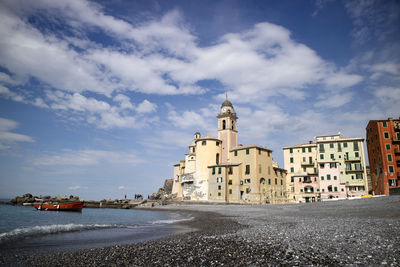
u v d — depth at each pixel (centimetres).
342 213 3366
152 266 1128
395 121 6819
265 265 1075
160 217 4478
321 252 1247
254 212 4484
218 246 1460
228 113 9012
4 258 1314
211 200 7950
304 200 8138
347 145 8294
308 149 8894
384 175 6588
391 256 1145
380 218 2667
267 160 7981
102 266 1150
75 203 7112
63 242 1800
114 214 5541
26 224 3316
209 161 8400
